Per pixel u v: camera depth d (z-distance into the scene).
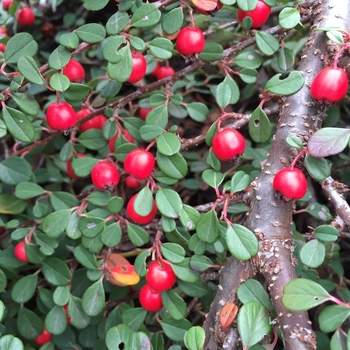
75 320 0.14
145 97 0.20
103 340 0.15
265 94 0.12
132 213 0.13
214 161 0.12
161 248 0.12
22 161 0.16
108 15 0.24
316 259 0.10
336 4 0.12
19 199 0.17
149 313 0.15
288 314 0.09
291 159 0.11
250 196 0.12
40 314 0.17
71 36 0.12
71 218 0.14
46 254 0.14
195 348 0.09
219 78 0.23
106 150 0.18
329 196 0.11
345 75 0.10
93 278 0.14
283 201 0.11
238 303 0.11
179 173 0.12
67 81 0.12
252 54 0.14
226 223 0.12
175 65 0.23
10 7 0.20
